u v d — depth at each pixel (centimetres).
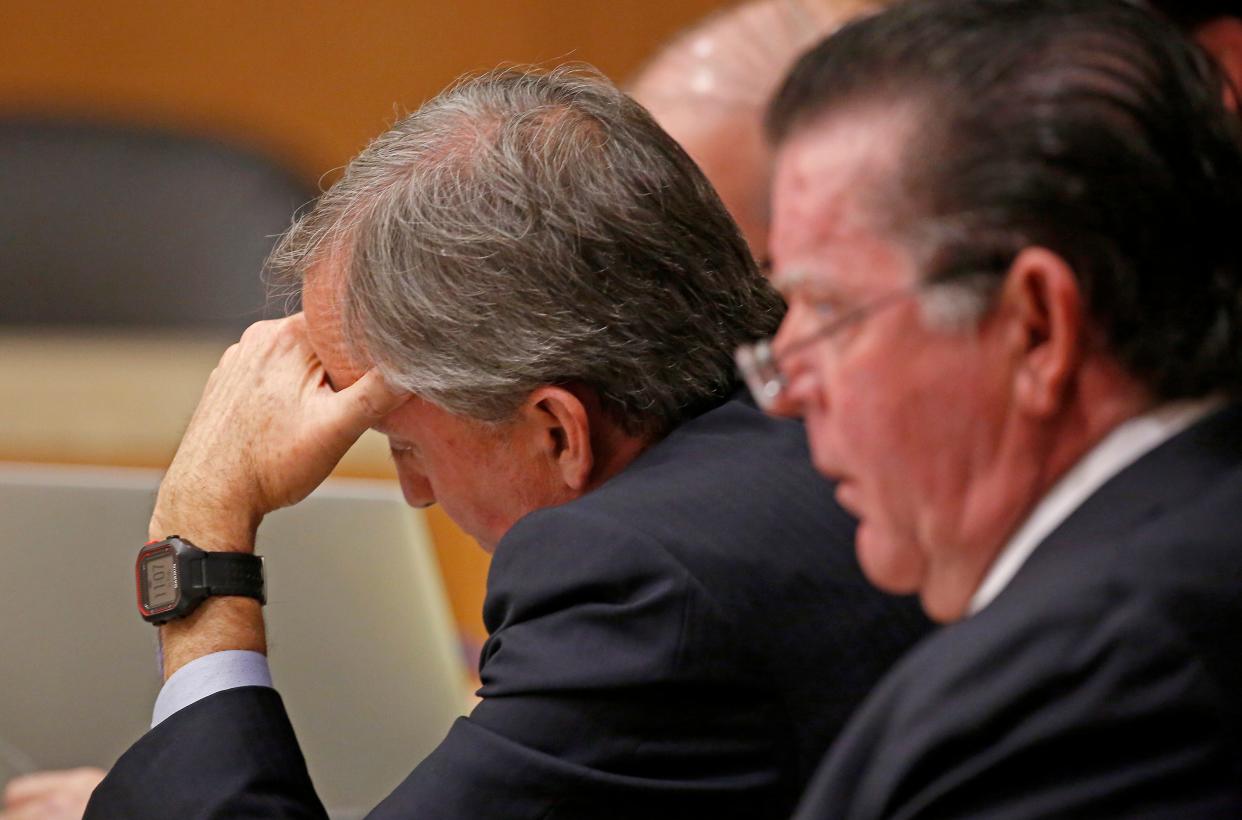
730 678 450
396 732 656
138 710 617
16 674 612
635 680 443
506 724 450
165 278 1104
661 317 492
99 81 1609
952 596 333
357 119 1605
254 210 1106
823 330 328
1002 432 316
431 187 485
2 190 1117
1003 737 289
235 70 1605
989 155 307
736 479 481
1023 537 322
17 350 761
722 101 741
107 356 763
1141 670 282
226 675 517
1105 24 317
